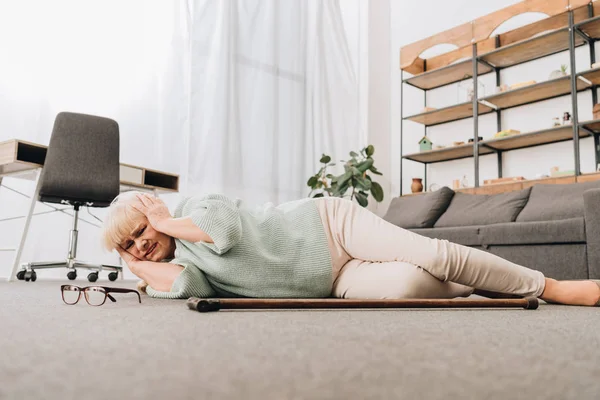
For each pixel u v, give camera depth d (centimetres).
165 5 416
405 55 539
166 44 414
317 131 539
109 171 314
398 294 131
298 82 526
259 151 475
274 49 497
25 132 338
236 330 76
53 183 293
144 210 142
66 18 363
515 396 39
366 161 493
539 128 471
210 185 427
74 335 69
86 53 372
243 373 46
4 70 332
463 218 394
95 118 310
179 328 78
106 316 95
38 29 348
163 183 398
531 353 60
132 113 392
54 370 46
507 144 471
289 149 507
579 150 425
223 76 442
